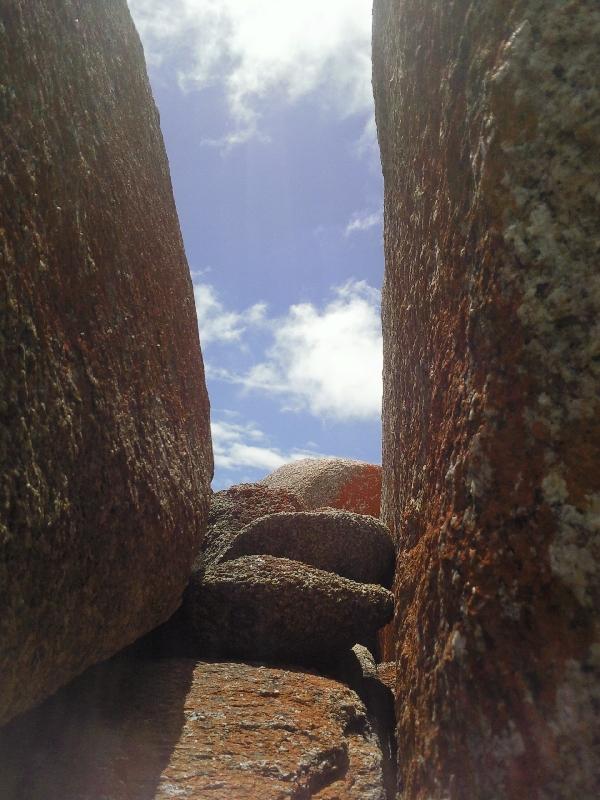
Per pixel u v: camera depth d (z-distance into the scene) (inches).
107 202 84.8
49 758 65.0
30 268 60.5
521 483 51.9
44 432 59.2
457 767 52.2
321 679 93.2
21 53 63.4
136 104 109.0
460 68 65.8
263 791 63.3
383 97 115.6
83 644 69.9
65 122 73.5
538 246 53.1
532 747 47.8
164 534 86.5
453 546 57.6
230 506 143.2
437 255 72.8
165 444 93.0
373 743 82.7
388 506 128.1
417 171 84.7
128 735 71.6
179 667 92.4
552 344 51.8
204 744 71.1
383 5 114.1
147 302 97.1
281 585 103.3
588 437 49.8
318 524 122.1
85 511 66.2
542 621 49.0
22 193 60.4
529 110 54.5
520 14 56.6
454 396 62.6
